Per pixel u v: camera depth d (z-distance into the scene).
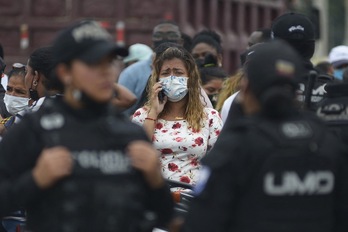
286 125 12.56
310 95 15.92
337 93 14.38
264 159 12.37
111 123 12.63
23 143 12.62
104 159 12.44
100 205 12.30
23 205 12.53
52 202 12.32
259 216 12.39
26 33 36.91
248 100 12.95
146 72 26.64
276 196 12.42
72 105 12.62
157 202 12.97
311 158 12.54
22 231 17.80
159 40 28.47
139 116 19.55
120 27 36.16
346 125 14.23
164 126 19.27
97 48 12.44
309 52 19.05
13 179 12.66
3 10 37.12
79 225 12.27
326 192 12.67
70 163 12.26
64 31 12.62
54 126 12.53
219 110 23.20
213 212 12.40
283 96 12.45
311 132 12.61
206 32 29.28
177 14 36.25
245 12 43.84
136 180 12.59
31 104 19.78
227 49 41.25
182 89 19.14
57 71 12.77
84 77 12.49
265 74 12.49
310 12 52.09
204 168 12.65
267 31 28.33
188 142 19.05
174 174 19.00
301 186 12.49
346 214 12.91
